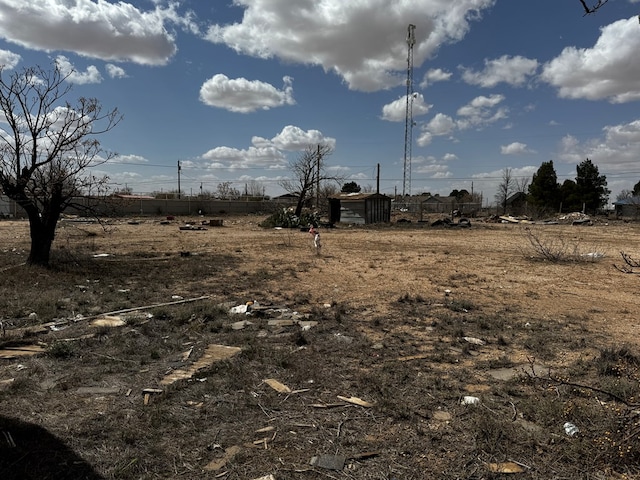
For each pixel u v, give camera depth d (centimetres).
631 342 550
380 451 297
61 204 1094
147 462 278
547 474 271
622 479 267
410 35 5625
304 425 333
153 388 389
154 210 4712
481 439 310
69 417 335
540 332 595
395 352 508
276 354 487
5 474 257
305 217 3130
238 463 281
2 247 1580
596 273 1144
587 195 5194
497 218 4012
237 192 7025
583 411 340
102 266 1136
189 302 760
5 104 938
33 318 621
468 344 538
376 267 1248
